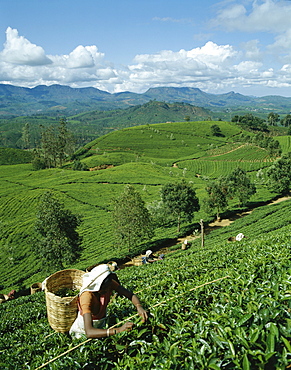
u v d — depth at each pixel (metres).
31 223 58.88
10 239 51.28
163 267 13.98
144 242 44.22
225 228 46.00
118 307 6.15
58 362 4.33
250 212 58.75
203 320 4.53
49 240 31.70
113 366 4.38
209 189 54.22
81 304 4.57
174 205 47.16
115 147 167.12
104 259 37.59
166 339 4.21
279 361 3.33
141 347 4.21
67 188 86.50
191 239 44.97
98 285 4.59
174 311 5.32
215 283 6.45
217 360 3.50
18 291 33.03
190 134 191.12
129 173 106.62
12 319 11.93
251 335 3.75
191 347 3.89
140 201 39.44
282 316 4.29
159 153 158.38
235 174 60.34
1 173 119.25
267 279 5.98
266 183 82.38
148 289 7.67
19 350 6.07
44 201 32.38
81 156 158.75
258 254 9.43
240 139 174.50
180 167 129.75
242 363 3.38
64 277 7.73
